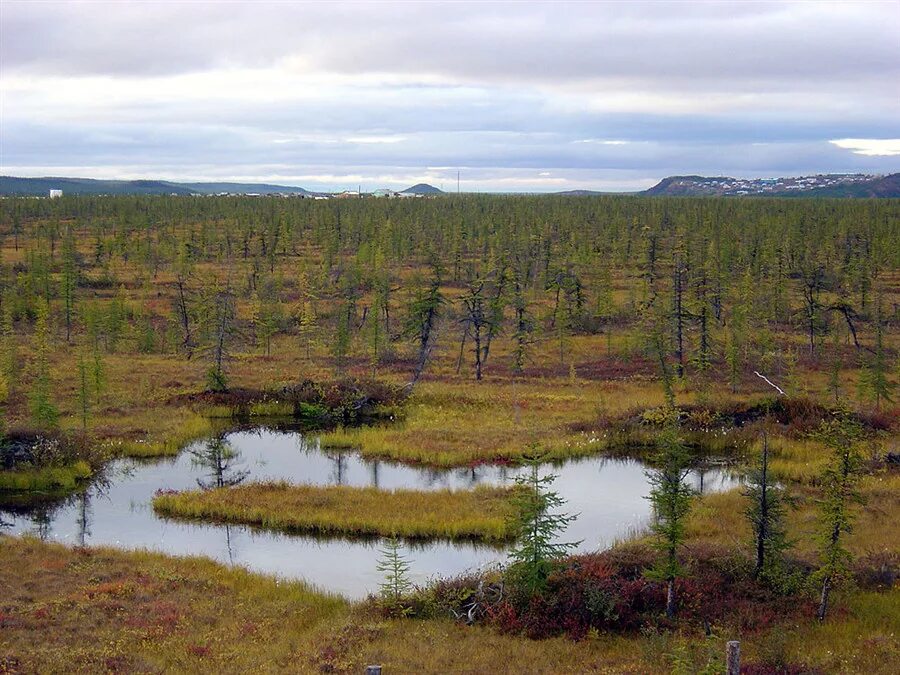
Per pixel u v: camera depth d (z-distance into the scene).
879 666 18.98
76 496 37.97
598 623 22.64
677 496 23.58
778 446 43.59
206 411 53.44
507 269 79.81
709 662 17.92
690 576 23.02
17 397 52.62
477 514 34.16
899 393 54.84
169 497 36.44
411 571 28.80
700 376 58.28
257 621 23.38
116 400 53.59
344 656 20.61
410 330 69.12
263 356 69.75
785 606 22.98
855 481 23.27
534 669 19.73
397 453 44.50
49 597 24.16
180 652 20.59
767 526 24.78
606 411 50.91
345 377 59.25
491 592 24.41
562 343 68.88
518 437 46.44
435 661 20.22
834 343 70.00
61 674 18.89
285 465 43.34
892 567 25.34
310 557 30.53
